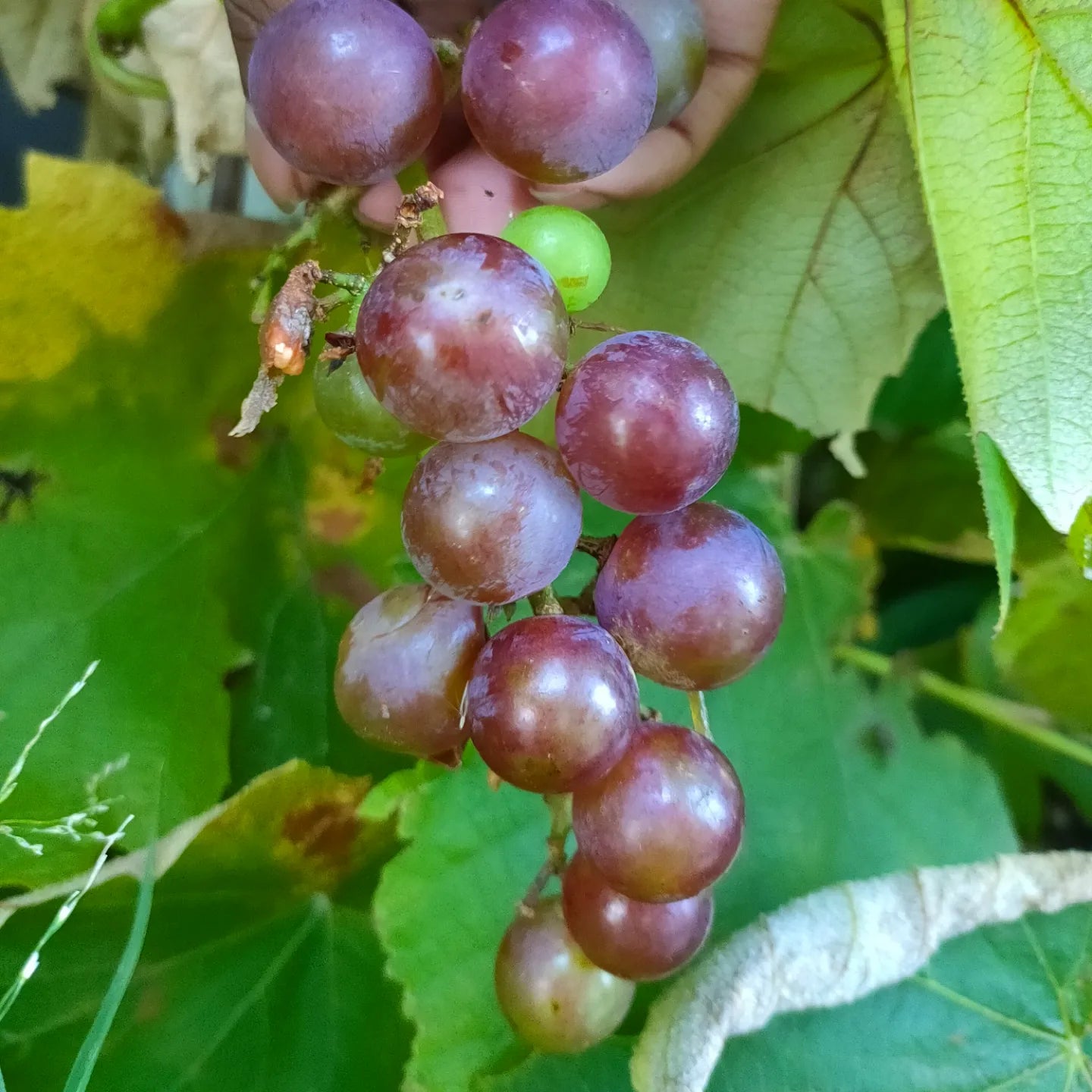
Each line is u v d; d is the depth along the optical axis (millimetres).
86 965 177
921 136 137
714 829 119
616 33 114
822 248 193
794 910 183
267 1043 182
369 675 128
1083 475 138
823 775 212
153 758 183
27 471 186
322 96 110
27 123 225
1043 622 218
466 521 108
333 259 178
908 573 245
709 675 121
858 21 167
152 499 194
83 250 180
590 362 112
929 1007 186
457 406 99
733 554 119
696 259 193
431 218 127
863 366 205
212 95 197
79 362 187
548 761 108
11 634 181
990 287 139
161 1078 175
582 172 120
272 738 194
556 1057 177
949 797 216
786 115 180
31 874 171
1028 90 126
